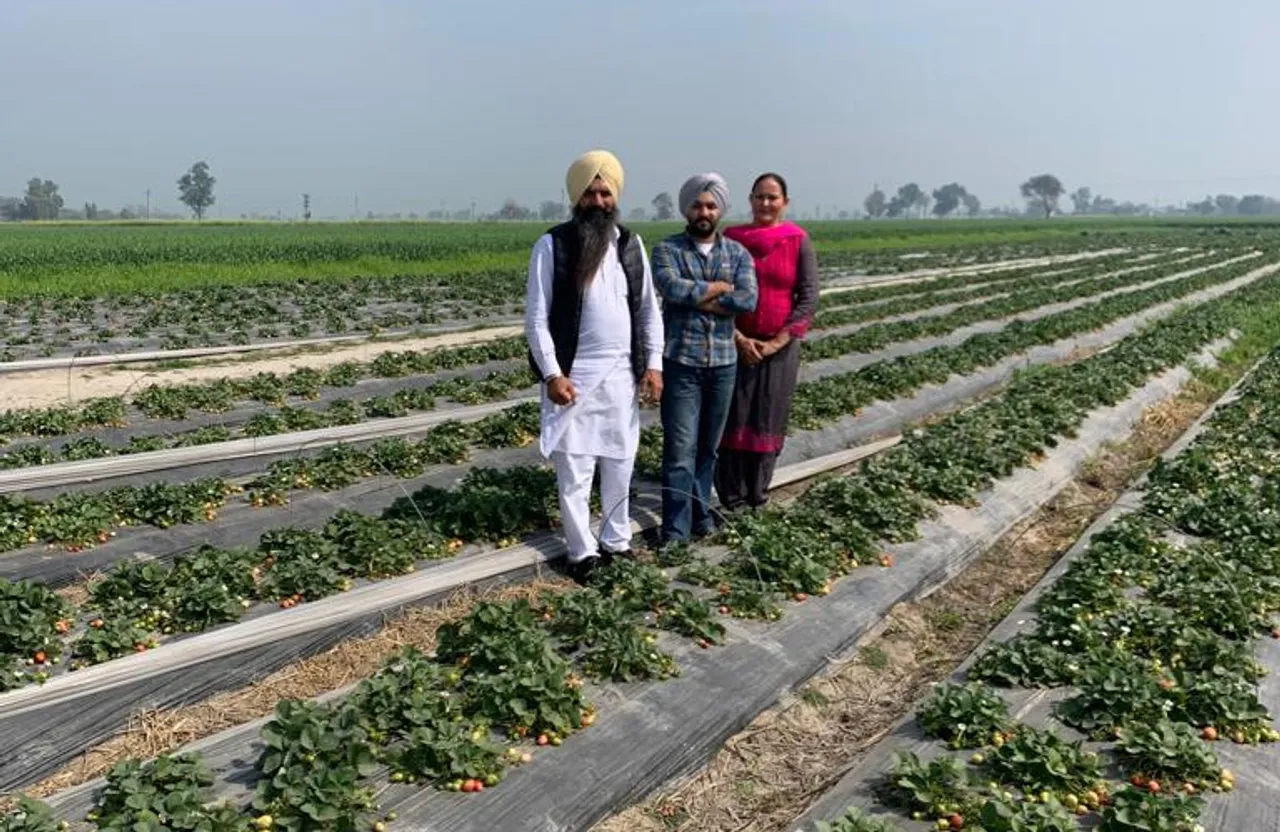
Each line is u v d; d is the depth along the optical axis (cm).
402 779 472
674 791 526
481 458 1056
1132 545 830
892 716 625
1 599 617
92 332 1989
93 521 804
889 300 3050
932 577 813
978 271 4444
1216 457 1137
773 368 858
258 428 1132
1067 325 2173
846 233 8762
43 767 515
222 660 601
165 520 837
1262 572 775
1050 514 1041
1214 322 2284
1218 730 545
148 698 568
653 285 729
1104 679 560
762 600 679
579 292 691
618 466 737
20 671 568
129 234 6944
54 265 3262
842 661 669
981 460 1041
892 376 1468
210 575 682
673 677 592
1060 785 484
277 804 441
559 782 489
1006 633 695
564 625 633
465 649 590
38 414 1191
